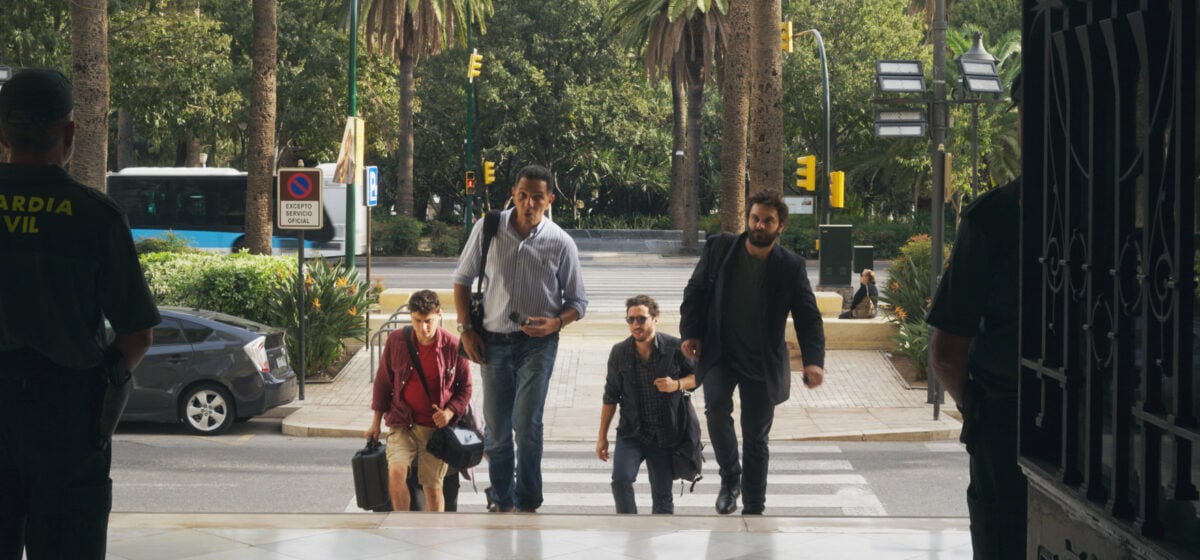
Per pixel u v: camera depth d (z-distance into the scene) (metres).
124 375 5.86
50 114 5.70
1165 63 3.84
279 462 24.42
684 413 14.59
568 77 99.81
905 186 95.81
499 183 113.44
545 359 12.04
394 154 106.88
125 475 22.86
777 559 9.45
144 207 78.94
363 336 37.09
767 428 12.37
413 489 15.00
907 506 20.58
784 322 12.00
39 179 5.67
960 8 109.25
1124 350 4.13
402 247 87.88
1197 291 3.80
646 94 108.69
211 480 22.44
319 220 31.67
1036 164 5.00
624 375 14.66
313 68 90.12
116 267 5.72
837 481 22.88
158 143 94.19
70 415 5.66
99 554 5.84
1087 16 4.33
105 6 35.19
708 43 82.25
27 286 5.57
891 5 97.31
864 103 95.25
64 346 5.62
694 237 88.19
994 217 5.96
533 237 11.91
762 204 11.69
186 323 27.86
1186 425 3.71
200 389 27.50
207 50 70.12
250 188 48.75
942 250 31.91
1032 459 5.00
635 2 82.56
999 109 80.94
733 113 46.03
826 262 39.81
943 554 9.56
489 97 98.62
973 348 6.29
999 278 6.04
